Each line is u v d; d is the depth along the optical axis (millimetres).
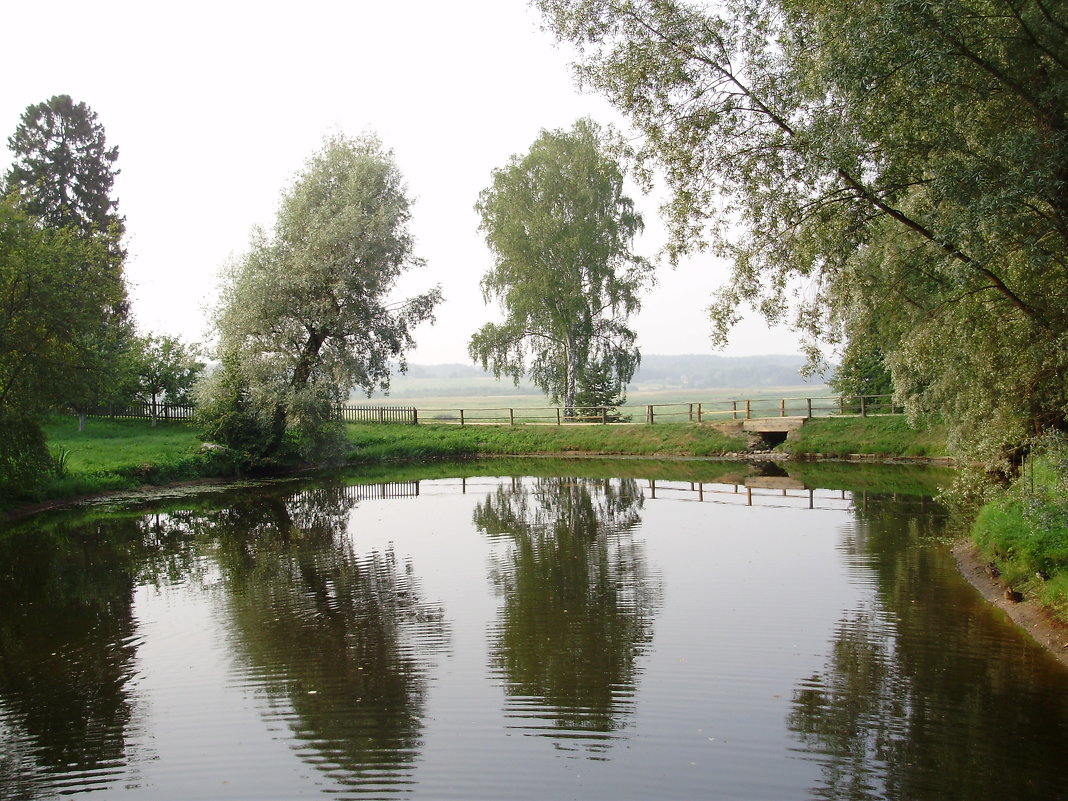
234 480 28875
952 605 11227
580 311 38938
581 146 38656
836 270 11172
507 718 8016
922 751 7090
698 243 11406
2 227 19922
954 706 7980
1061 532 11281
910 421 19406
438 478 29547
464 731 7766
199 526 19453
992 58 8742
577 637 10391
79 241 22438
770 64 10242
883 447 30891
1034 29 8617
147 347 39188
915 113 8805
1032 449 10547
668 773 6824
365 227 29734
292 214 29812
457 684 8930
